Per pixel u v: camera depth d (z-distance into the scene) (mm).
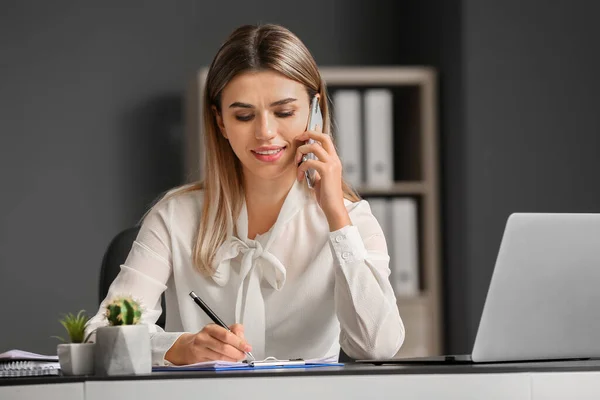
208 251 2762
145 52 5387
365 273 2555
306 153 2645
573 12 4801
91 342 1989
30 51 5336
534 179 4734
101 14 5383
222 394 1808
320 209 2818
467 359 2207
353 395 1828
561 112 4770
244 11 5445
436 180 4977
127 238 3043
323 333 2805
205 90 2777
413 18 5398
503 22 4758
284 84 2635
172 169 5363
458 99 4777
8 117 5301
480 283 4660
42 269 5258
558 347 2104
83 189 5309
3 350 5207
